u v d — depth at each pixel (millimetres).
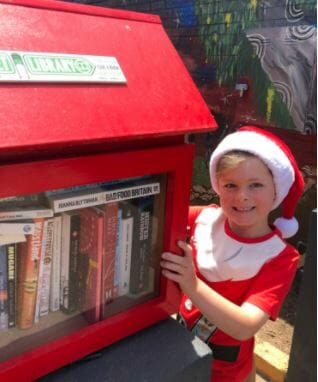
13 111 637
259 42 3184
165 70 852
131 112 753
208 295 941
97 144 743
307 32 2816
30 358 764
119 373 848
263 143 1022
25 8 727
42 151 686
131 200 892
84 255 876
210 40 3633
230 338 1150
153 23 903
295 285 2729
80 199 788
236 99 3486
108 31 813
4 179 648
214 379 1174
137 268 958
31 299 829
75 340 825
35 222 777
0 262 772
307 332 1801
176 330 988
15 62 667
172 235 908
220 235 1158
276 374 2061
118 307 933
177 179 869
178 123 799
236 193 1016
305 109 2908
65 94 698
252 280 1077
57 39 734
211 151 3840
